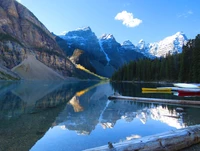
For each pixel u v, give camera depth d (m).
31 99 27.53
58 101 25.89
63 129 11.62
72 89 53.25
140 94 35.34
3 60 141.88
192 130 8.25
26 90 44.62
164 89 41.38
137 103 23.64
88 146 8.80
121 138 9.89
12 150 8.14
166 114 16.14
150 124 12.72
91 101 26.23
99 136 10.23
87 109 19.39
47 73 163.38
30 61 163.12
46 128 11.81
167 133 7.95
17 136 10.09
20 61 156.38
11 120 13.94
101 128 11.85
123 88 56.19
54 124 12.86
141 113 16.84
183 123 12.85
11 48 157.62
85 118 14.85
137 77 125.44
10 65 144.62
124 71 140.38
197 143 8.11
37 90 45.81
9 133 10.60
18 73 136.38
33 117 15.16
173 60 95.94
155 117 14.94
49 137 10.03
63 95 34.78
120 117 15.15
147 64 118.38
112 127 12.05
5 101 24.66
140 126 12.25
